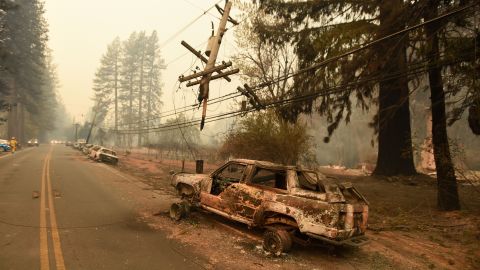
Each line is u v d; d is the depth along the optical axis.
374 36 12.40
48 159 30.67
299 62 17.14
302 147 17.77
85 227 8.05
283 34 18.08
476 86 9.69
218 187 8.98
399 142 20.39
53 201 10.98
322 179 6.84
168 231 8.08
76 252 6.29
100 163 29.81
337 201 6.48
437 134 11.99
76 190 13.50
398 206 12.89
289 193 7.03
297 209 6.68
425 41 11.12
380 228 9.73
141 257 6.23
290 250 7.10
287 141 16.97
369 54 12.81
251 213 7.46
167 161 36.28
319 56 16.16
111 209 10.24
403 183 18.33
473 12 9.68
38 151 46.31
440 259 7.23
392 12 11.74
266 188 7.44
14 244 6.56
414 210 12.23
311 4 16.80
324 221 6.34
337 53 14.74
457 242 8.63
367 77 13.71
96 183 16.06
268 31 18.56
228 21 12.88
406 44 11.95
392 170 20.36
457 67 10.74
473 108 10.77
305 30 17.09
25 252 6.15
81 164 27.23
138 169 25.84
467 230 9.48
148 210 10.34
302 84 16.62
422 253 7.58
